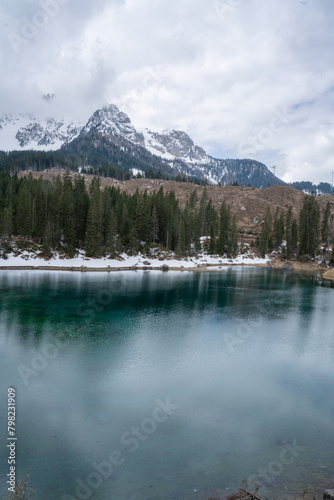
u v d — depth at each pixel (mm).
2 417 14562
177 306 41562
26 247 90875
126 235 110250
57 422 14250
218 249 131375
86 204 105938
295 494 9820
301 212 129875
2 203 102062
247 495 9609
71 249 92062
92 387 17922
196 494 9992
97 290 51719
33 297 43375
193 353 24016
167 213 122312
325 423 14680
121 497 9844
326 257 120875
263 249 136625
